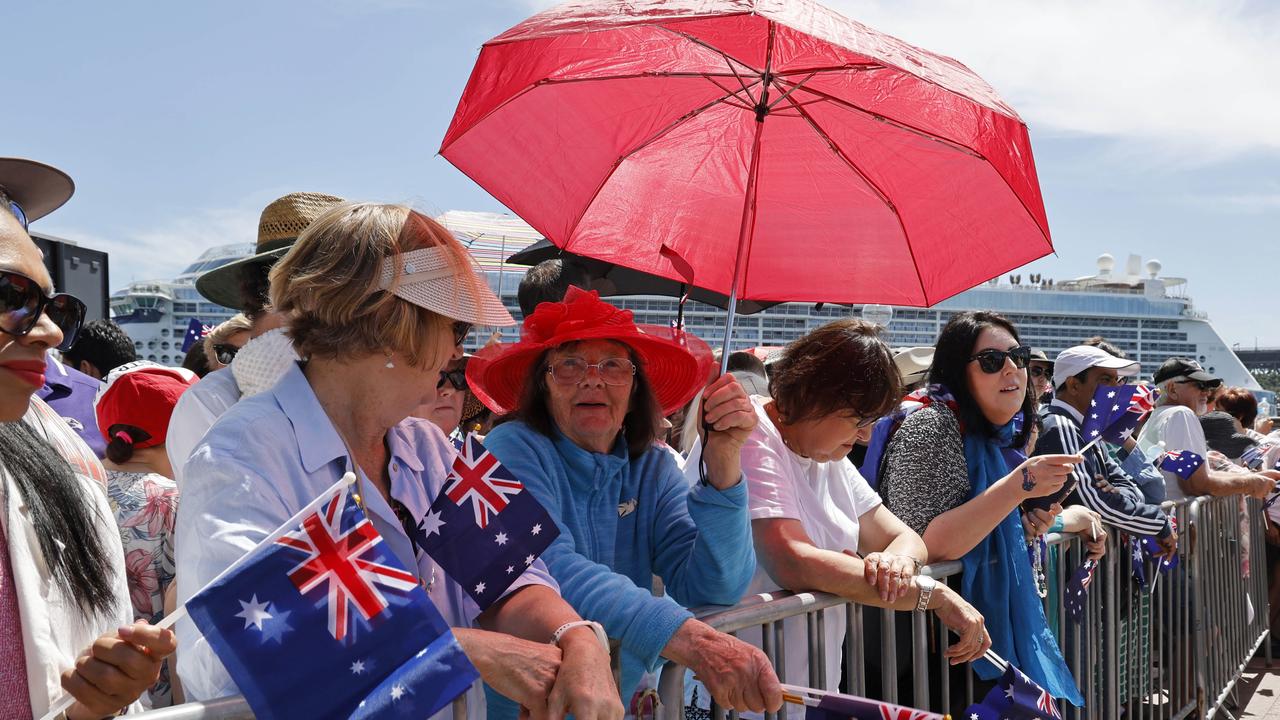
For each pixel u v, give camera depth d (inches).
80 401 141.3
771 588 98.8
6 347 51.1
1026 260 110.9
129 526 96.9
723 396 80.0
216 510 56.0
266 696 49.7
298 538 53.2
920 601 93.7
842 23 84.0
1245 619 250.2
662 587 102.3
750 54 101.7
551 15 86.5
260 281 120.5
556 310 84.4
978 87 90.7
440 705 52.7
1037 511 128.0
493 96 102.6
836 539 100.8
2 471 55.3
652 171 112.8
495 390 90.0
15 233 52.5
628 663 79.3
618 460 86.4
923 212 112.3
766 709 69.6
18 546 54.7
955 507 114.3
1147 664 180.4
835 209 114.1
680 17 79.0
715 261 115.3
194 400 91.7
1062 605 141.3
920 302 117.7
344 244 60.9
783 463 98.0
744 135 111.7
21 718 52.6
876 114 106.3
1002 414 120.5
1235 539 244.5
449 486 65.5
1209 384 298.4
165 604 94.1
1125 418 148.5
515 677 59.1
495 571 64.4
